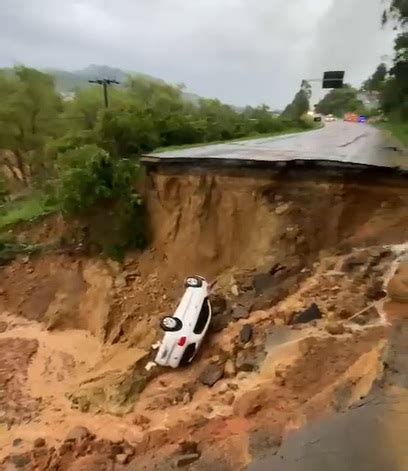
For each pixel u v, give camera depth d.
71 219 18.53
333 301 11.45
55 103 38.31
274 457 7.11
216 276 15.29
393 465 6.03
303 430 7.48
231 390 10.48
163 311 15.68
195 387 11.34
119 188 17.69
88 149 20.73
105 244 17.92
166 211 17.00
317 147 19.11
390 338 9.10
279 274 13.41
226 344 12.10
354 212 13.52
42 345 16.33
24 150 36.88
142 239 17.73
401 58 28.45
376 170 13.16
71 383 13.98
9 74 37.00
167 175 16.62
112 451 9.61
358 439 6.65
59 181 20.67
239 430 8.70
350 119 52.84
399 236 12.78
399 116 30.42
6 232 21.02
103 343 15.70
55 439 11.27
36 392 13.71
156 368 12.48
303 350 10.09
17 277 19.27
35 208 22.70
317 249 13.54
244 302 13.33
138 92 43.41
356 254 12.66
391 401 7.16
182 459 8.24
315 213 13.67
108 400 12.05
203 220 15.77
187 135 26.28
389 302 10.72
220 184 15.40
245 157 15.05
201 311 12.64
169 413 10.73
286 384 9.41
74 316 17.28
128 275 17.11
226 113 40.47
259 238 14.49
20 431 11.92
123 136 24.44
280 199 14.27
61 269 18.59
